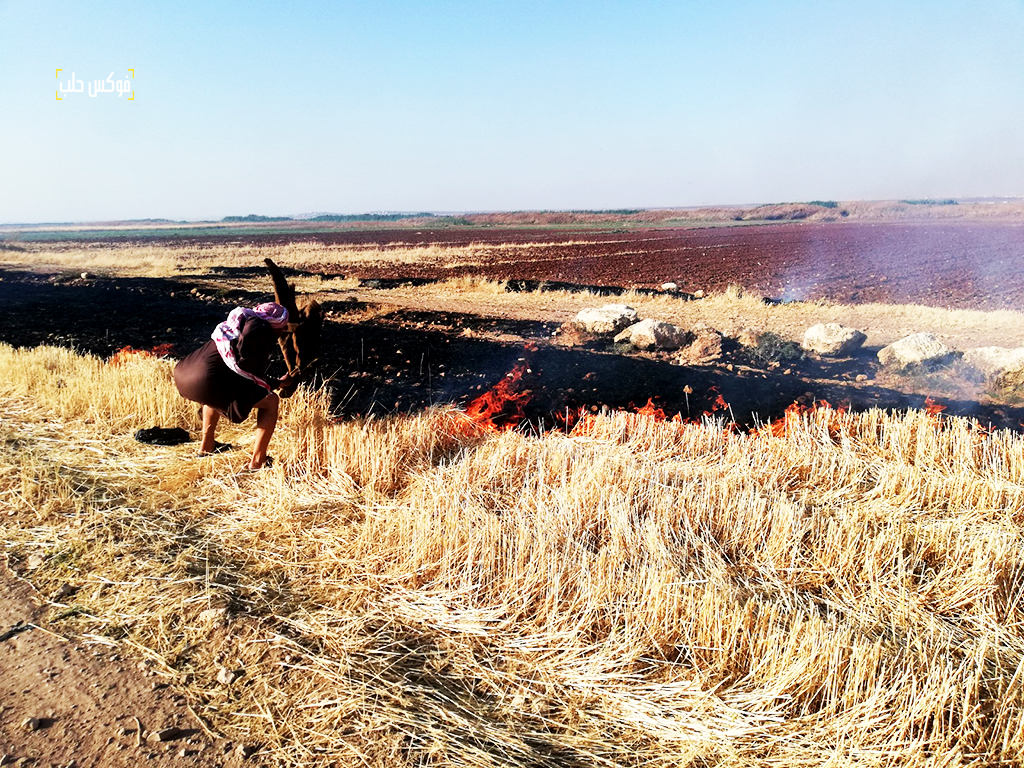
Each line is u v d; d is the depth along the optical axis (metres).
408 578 3.66
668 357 10.51
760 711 2.69
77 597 3.54
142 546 4.04
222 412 4.91
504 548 3.74
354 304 16.56
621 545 3.85
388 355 10.09
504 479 4.90
